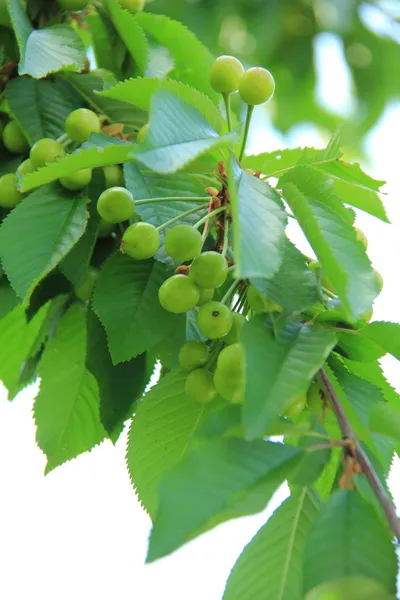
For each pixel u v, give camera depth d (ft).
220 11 5.06
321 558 2.99
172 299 3.20
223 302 3.22
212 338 3.21
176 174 3.37
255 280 3.16
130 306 3.34
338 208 3.18
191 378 3.26
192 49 3.62
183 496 2.97
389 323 3.19
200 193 3.39
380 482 3.13
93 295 3.33
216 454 3.01
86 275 3.41
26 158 3.55
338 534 3.00
